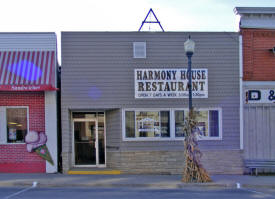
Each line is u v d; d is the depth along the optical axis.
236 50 13.47
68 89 12.92
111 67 13.07
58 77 13.61
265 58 13.59
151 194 9.45
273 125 13.50
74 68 12.98
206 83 13.27
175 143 13.09
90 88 12.98
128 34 13.16
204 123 13.26
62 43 12.98
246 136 13.44
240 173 13.20
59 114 13.61
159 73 13.13
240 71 13.41
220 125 13.28
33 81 12.08
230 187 10.88
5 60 12.57
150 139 13.02
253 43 13.57
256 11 13.42
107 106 12.98
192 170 11.13
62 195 9.15
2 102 12.72
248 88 13.51
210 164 13.18
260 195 9.52
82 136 13.96
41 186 10.68
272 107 13.52
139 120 13.09
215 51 13.41
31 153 12.75
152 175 12.62
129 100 13.06
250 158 13.39
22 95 12.79
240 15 13.48
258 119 13.48
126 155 12.95
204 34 13.41
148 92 13.09
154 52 13.20
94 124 14.02
